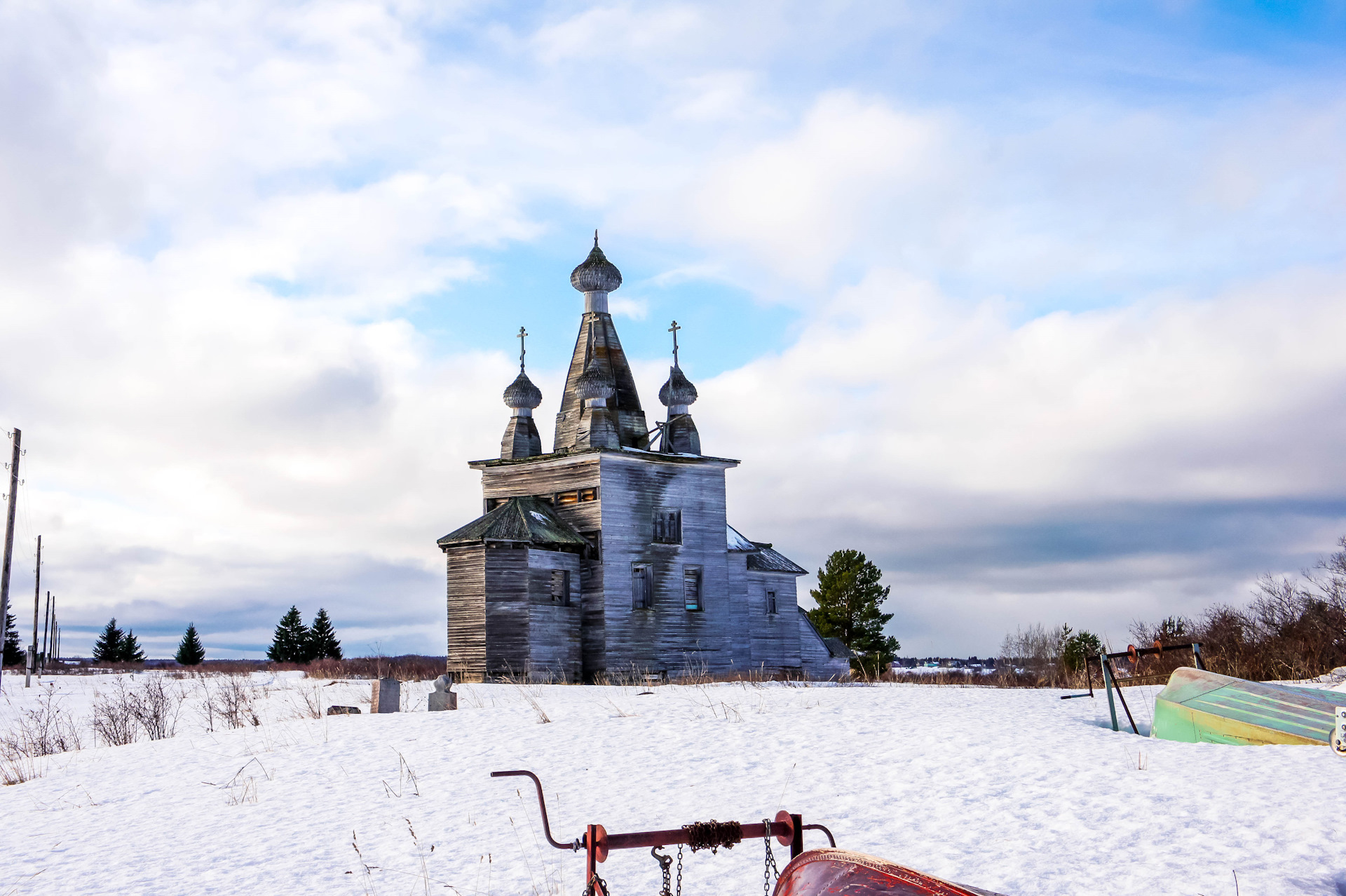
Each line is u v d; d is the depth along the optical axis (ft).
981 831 34.68
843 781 44.09
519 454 170.30
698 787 44.93
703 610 165.17
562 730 63.31
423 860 35.76
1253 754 44.34
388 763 55.83
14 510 157.48
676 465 165.89
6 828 47.09
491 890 31.58
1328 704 50.29
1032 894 27.89
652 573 159.63
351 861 36.52
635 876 31.78
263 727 75.31
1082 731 54.39
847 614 268.82
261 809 47.01
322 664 203.82
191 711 103.96
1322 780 38.27
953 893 16.24
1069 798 38.22
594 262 173.88
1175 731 53.21
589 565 155.63
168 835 42.96
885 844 33.83
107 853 40.32
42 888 35.32
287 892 33.01
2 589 156.15
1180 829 33.24
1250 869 28.89
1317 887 27.12
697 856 33.71
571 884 31.35
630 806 42.04
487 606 143.54
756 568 182.50
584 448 156.35
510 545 145.89
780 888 18.90
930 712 66.18
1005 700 79.41
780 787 43.93
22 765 66.90
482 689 109.29
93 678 206.49
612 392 163.02
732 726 61.00
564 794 45.37
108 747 75.36
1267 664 98.22
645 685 127.75
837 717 63.62
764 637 183.01
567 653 149.48
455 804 44.83
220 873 35.91
